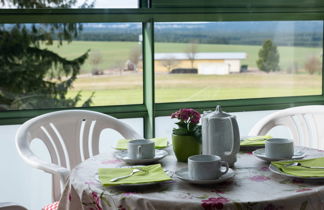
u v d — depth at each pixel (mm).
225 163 1327
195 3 2697
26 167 2607
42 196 2664
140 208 1207
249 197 1190
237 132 1463
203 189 1269
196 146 1571
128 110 2732
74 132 2131
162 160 1621
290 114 2211
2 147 2545
